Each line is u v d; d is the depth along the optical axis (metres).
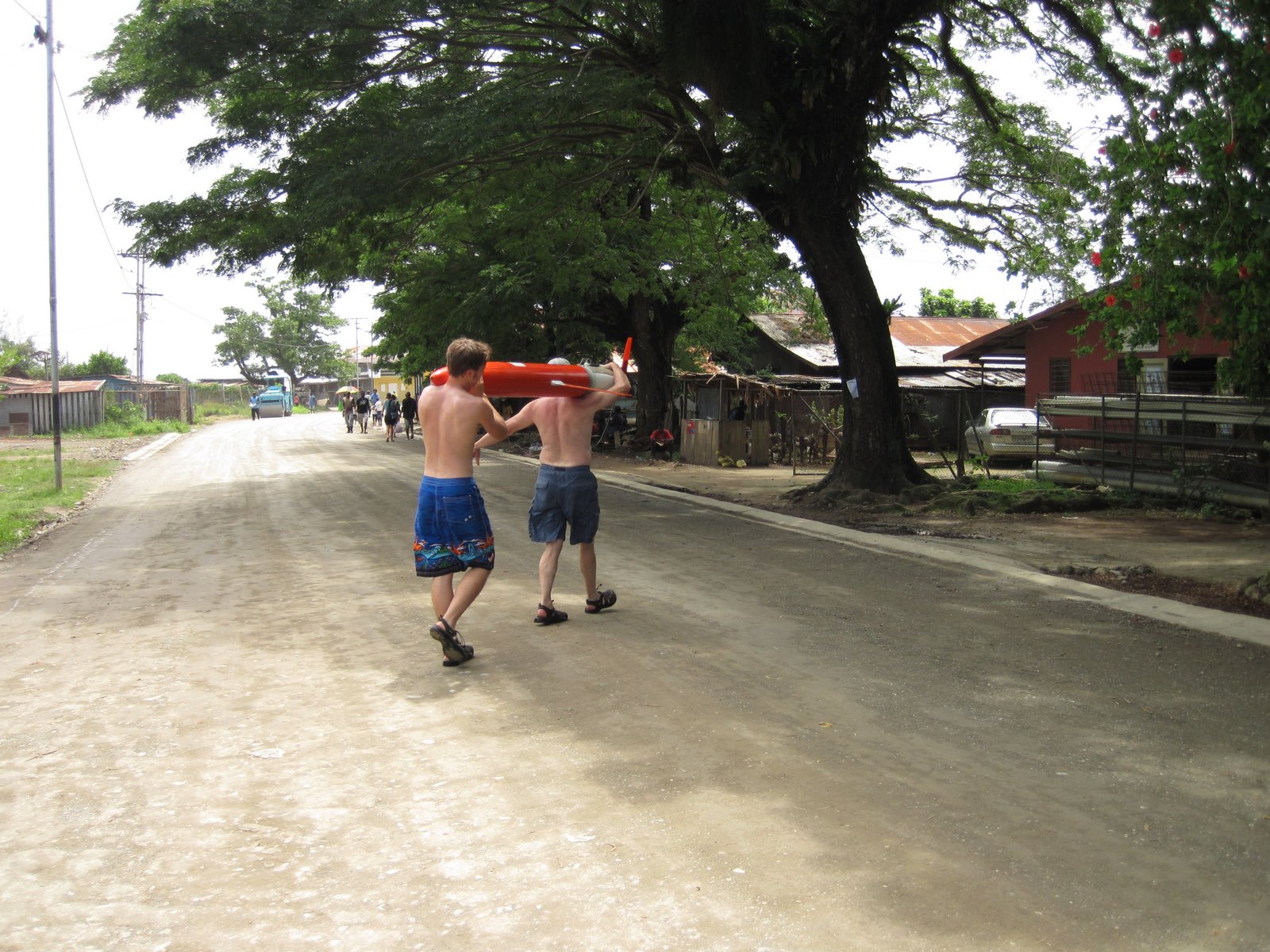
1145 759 4.50
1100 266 9.52
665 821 3.90
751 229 18.97
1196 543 10.84
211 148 14.85
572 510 7.21
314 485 18.86
